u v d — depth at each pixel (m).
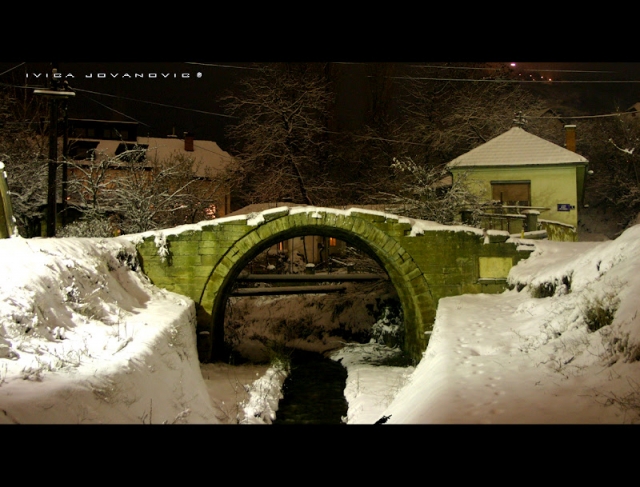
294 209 20.38
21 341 9.65
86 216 24.22
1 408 7.04
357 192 38.03
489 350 12.75
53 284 12.08
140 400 9.96
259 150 34.97
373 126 39.44
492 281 20.12
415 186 26.27
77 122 41.66
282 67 35.41
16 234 14.65
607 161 40.44
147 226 25.05
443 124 38.75
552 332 12.20
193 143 42.75
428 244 20.36
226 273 20.14
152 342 12.37
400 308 26.89
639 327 9.10
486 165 28.56
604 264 13.09
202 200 30.39
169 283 20.02
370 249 23.42
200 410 12.89
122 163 26.50
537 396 9.05
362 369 20.86
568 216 28.25
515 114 37.41
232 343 26.80
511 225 26.19
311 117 36.47
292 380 21.44
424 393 11.05
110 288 15.24
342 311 29.05
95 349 10.94
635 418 7.31
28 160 27.20
